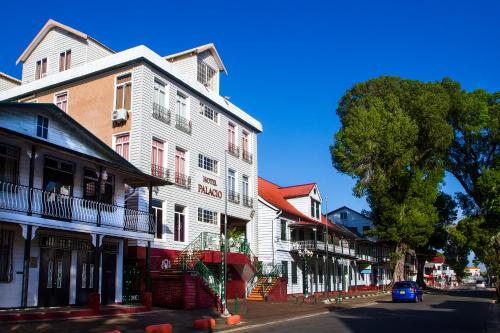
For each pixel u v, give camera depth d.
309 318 22.27
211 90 33.19
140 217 23.14
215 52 33.88
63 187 20.31
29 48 31.44
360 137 46.34
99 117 27.69
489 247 40.75
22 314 16.28
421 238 48.12
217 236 30.95
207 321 17.39
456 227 45.38
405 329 17.42
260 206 40.00
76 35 30.02
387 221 49.47
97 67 27.91
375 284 67.69
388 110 48.09
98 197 20.61
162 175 27.42
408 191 48.81
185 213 29.31
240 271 33.06
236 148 35.81
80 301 20.64
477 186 46.56
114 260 22.70
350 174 47.28
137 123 26.27
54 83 29.33
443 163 52.00
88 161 20.09
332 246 47.59
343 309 28.09
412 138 46.00
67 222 18.75
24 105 18.73
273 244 38.88
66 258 20.31
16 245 18.25
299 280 42.81
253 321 20.38
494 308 29.06
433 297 44.25
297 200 46.75
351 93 51.59
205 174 31.59
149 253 23.02
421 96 46.81
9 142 18.16
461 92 51.16
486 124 48.97
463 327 18.14
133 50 26.86
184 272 24.67
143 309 21.53
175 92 29.42
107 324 17.03
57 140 20.27
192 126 30.62
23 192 18.23
